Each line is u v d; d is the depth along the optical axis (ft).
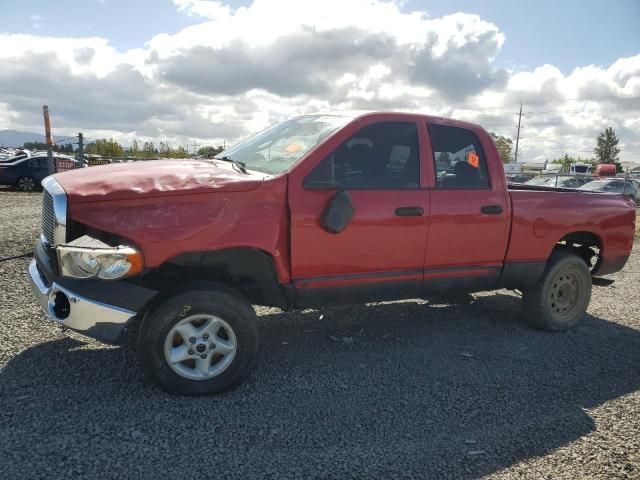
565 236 18.35
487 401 12.16
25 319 16.15
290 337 16.07
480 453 9.97
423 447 10.11
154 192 11.31
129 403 11.27
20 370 12.58
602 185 87.61
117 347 14.30
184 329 11.59
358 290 13.82
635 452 10.19
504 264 16.16
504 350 15.67
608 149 305.94
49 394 11.45
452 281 15.29
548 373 14.01
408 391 12.53
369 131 13.97
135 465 9.07
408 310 19.47
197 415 10.92
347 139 13.52
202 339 11.73
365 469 9.31
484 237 15.47
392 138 14.33
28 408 10.79
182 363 11.78
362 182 13.69
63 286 10.94
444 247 14.80
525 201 16.24
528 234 16.30
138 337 11.50
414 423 11.02
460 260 15.24
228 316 11.78
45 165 74.54
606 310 20.83
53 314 11.29
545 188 20.27
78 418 10.51
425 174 14.60
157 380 11.49
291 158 13.32
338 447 9.97
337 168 13.34
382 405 11.75
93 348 14.15
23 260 24.26
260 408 11.37
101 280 10.98
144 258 11.05
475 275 15.66
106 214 10.96
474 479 9.18
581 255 19.47
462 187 15.25
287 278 12.77
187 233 11.27
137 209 11.16
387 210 13.71
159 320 11.32
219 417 10.88
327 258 13.08
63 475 8.68
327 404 11.69
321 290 13.30
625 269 29.89
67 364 13.06
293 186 12.58
